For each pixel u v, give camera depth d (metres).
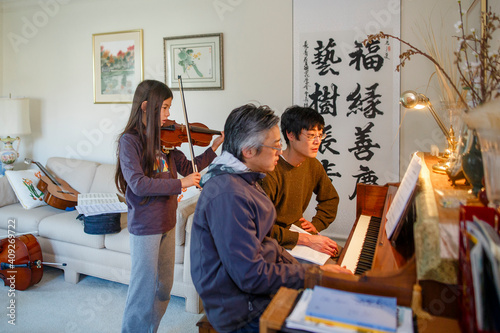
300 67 3.07
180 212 2.46
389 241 1.36
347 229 3.09
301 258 1.63
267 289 1.24
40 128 4.14
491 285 0.81
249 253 1.24
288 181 1.83
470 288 0.86
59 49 3.94
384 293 1.04
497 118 0.86
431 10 2.71
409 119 2.85
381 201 2.06
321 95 3.04
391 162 2.92
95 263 2.79
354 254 1.54
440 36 2.70
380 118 2.91
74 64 3.90
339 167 3.06
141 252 1.91
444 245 0.93
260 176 1.39
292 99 3.14
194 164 2.18
